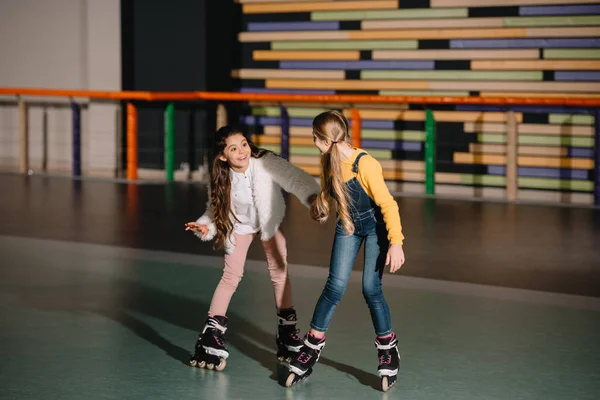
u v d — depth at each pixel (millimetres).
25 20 17062
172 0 16297
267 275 9000
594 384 5926
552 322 7391
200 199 13992
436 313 7648
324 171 5691
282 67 15797
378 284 5727
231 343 6820
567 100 13688
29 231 11297
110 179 16109
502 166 14555
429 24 14773
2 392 5770
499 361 6387
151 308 7836
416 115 14984
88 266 9430
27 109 17203
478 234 11297
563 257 9961
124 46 16469
